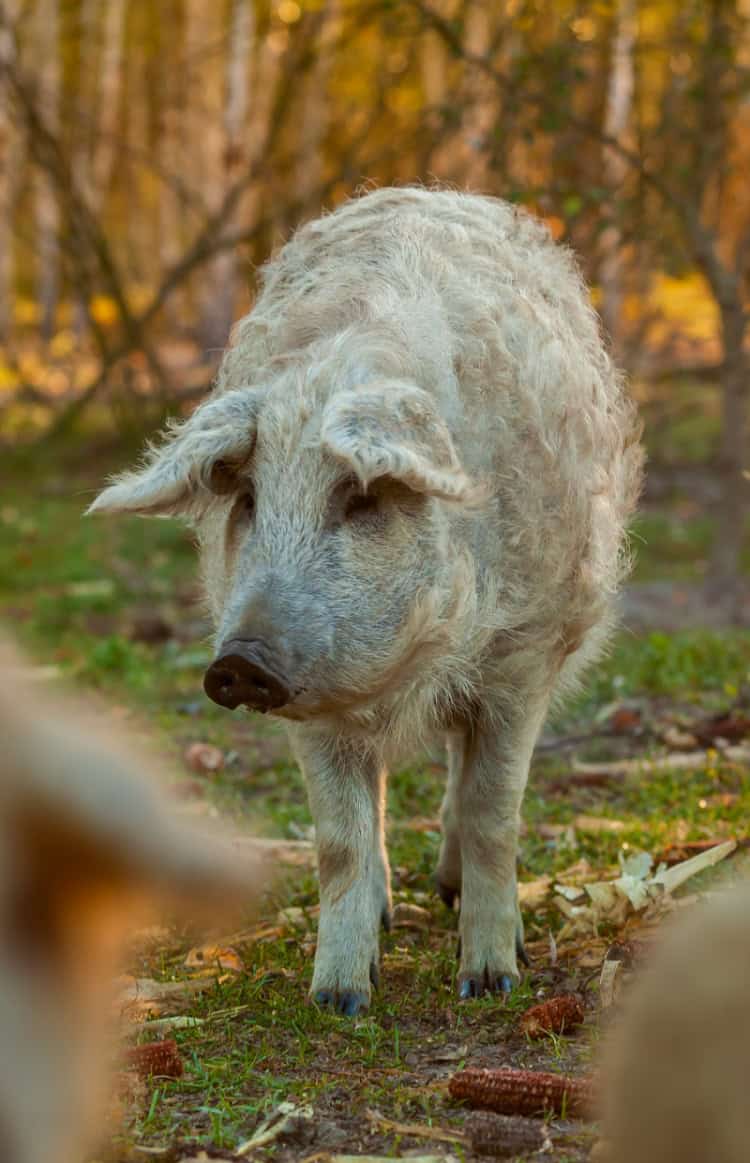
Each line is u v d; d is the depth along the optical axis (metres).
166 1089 5.88
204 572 7.50
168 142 51.88
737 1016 2.00
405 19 20.14
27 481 28.66
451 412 6.96
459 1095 5.61
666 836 9.05
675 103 21.20
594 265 20.95
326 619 6.29
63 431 29.09
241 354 7.71
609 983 6.55
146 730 12.45
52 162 27.39
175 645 16.08
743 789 10.08
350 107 28.30
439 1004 7.00
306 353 6.89
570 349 7.83
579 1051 6.24
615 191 19.27
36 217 47.16
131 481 6.83
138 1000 6.84
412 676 6.78
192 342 45.41
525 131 18.81
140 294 51.00
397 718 7.04
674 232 20.00
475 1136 5.18
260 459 6.56
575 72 18.75
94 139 32.03
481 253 7.87
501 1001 6.96
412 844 9.69
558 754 11.76
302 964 7.50
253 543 6.45
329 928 7.11
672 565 22.50
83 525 25.16
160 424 27.62
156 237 57.66
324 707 6.39
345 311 7.20
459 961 7.48
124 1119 5.35
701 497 27.59
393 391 6.43
